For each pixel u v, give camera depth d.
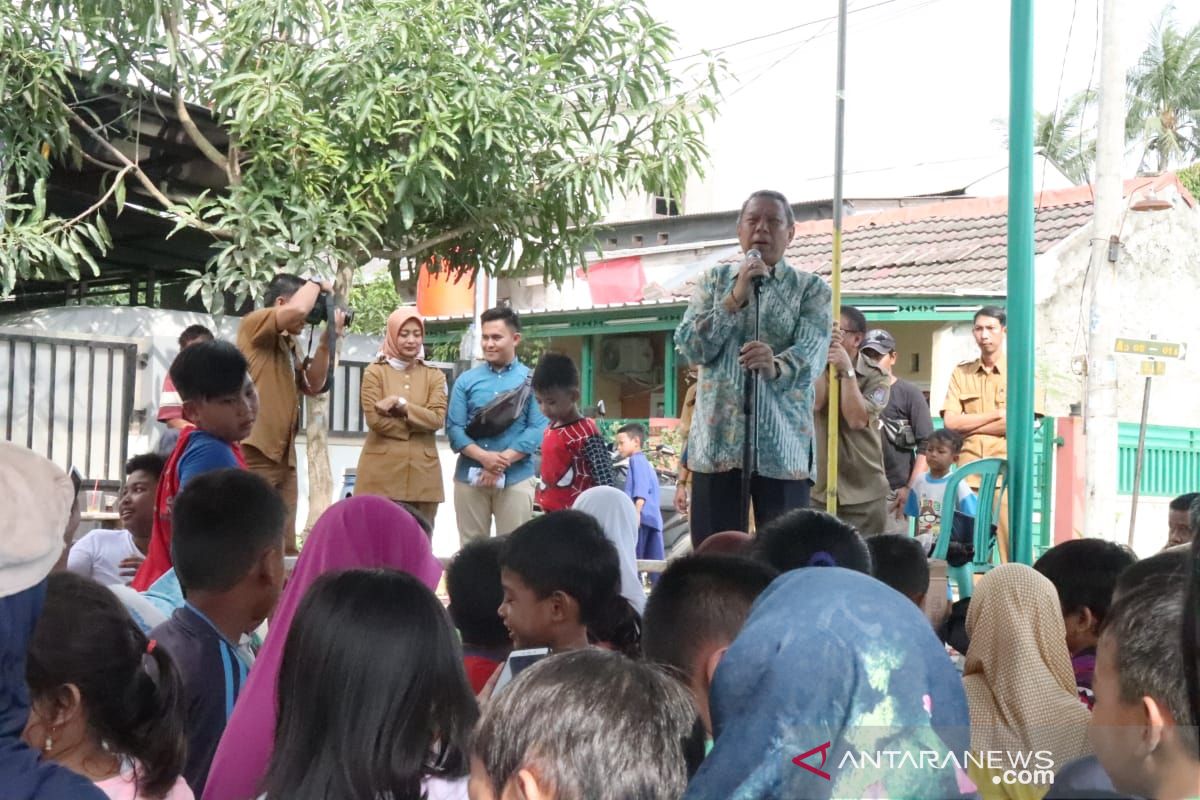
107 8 8.35
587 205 9.88
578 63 9.66
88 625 2.20
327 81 8.64
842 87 5.23
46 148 8.55
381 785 2.19
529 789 1.65
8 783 1.79
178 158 9.94
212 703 2.88
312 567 3.04
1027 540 5.36
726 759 1.48
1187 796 1.40
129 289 13.84
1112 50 10.43
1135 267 15.38
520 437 6.77
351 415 10.33
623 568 4.62
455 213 9.77
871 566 3.35
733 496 4.98
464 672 2.38
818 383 5.70
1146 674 1.47
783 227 4.84
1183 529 5.02
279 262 8.73
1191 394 16.02
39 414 8.29
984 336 7.84
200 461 4.05
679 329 5.03
